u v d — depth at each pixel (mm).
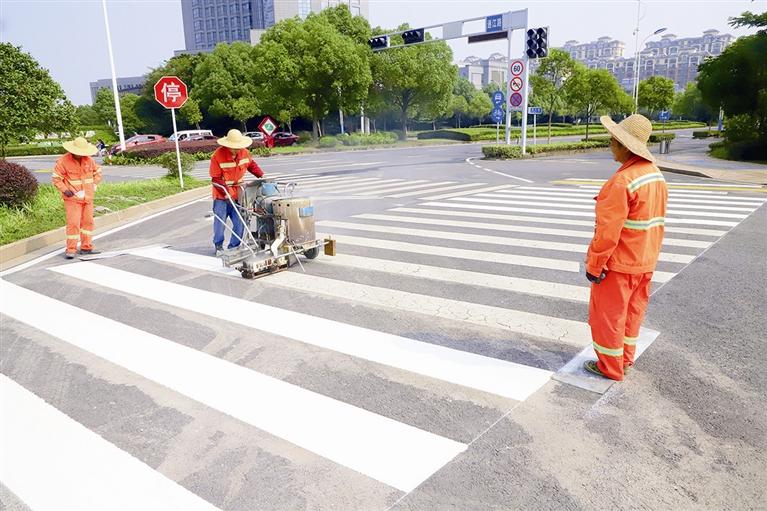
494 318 4742
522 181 15172
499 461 2787
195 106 47688
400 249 7305
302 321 4746
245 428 3135
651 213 3311
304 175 18297
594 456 2812
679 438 2949
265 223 6527
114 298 5492
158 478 2725
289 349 4176
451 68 44562
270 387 3598
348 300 5273
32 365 4008
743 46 22531
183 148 29641
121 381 3734
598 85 34750
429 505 2484
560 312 4863
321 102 39188
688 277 5793
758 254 6676
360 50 39438
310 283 5844
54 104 13570
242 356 4074
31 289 5879
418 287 5648
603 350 3551
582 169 18750
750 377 3598
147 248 7867
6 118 12727
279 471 2752
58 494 2631
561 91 37688
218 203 6898
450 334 4406
